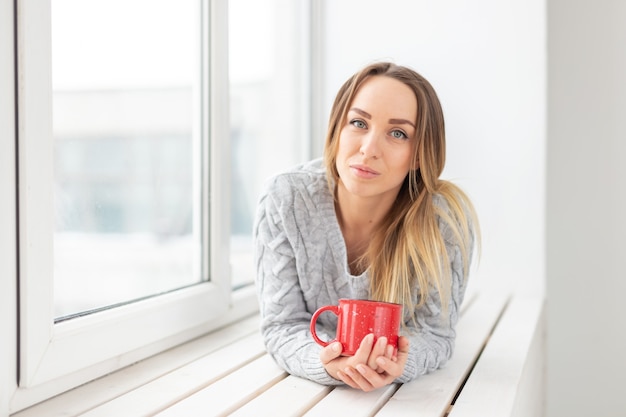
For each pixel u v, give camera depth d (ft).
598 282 6.33
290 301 3.65
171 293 4.09
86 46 4.11
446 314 3.66
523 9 5.84
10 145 2.72
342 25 6.36
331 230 3.66
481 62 5.96
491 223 6.01
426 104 3.46
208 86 4.50
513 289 5.98
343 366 3.04
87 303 3.98
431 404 3.01
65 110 3.92
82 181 4.15
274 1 6.26
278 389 3.18
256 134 6.32
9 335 2.76
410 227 3.59
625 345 6.28
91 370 3.30
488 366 3.65
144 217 5.01
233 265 5.37
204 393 3.11
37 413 2.83
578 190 6.35
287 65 6.47
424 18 6.10
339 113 3.57
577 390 6.42
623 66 6.20
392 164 3.36
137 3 4.69
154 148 4.86
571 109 6.34
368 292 3.71
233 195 6.00
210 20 4.47
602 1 6.22
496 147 5.96
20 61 2.73
